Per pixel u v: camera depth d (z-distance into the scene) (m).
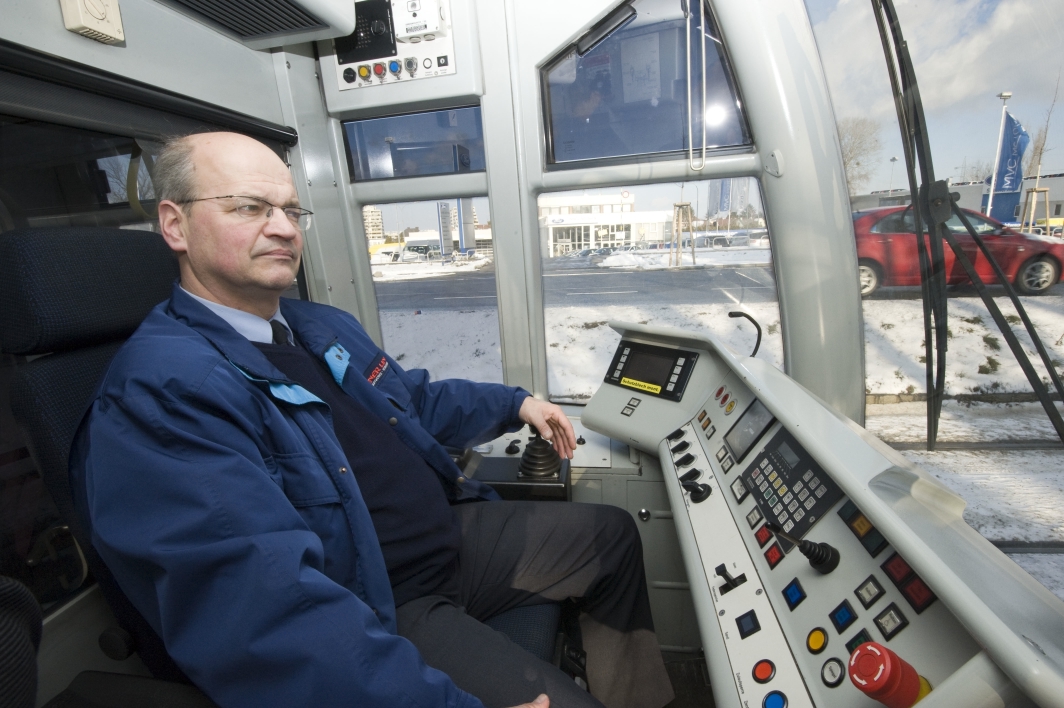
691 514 1.12
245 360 0.92
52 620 0.98
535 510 1.35
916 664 0.61
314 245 1.87
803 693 0.69
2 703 0.44
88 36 1.12
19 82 1.00
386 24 1.69
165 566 0.70
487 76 1.71
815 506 0.89
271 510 0.77
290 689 0.71
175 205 0.97
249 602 0.70
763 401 1.05
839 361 1.67
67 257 0.89
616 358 1.79
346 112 1.84
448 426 1.51
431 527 1.14
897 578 0.69
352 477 0.96
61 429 0.86
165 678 0.92
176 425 0.77
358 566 0.93
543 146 1.75
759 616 0.83
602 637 1.31
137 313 1.01
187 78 1.39
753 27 1.46
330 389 1.14
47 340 0.86
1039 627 0.55
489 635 1.00
